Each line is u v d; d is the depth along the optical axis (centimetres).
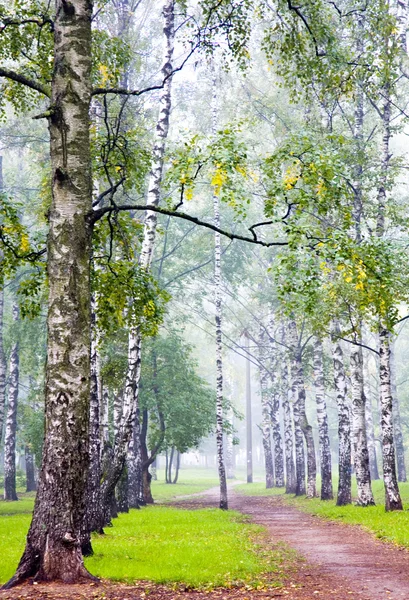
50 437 960
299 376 3647
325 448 3188
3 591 862
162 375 3594
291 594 905
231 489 5331
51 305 1006
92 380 1817
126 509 2547
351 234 2317
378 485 3631
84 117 1080
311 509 2695
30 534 941
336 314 2209
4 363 3556
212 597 882
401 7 2289
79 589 869
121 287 1356
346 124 2872
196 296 4572
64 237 1027
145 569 1082
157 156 2052
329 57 1532
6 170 4116
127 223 1414
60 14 1103
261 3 1474
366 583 999
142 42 3039
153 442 3647
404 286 1825
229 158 1108
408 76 2411
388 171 2322
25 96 1399
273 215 1185
